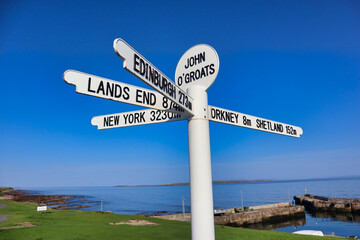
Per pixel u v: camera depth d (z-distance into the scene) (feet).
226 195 426.51
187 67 10.76
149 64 6.56
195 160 8.82
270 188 639.35
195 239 8.39
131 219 51.93
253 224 131.13
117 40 5.24
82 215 56.80
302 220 144.87
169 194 575.38
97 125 11.03
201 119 9.14
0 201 111.14
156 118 10.05
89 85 6.33
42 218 51.93
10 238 31.07
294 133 14.51
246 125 11.59
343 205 160.04
